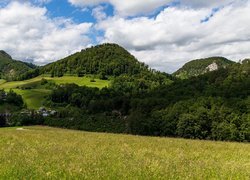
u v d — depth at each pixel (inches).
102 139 1293.1
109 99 5713.6
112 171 551.8
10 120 5516.7
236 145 1282.0
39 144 998.4
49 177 489.4
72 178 490.0
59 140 1168.2
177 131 3666.3
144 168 585.3
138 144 1134.4
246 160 814.5
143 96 5575.8
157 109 4303.6
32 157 677.9
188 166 645.3
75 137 1341.0
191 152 960.3
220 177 547.2
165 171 567.2
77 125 5054.1
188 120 3528.5
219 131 3324.3
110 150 897.5
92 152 815.1
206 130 3464.6
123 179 492.7
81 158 686.5
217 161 768.3
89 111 5708.7
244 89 4330.7
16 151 784.9
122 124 4635.8
